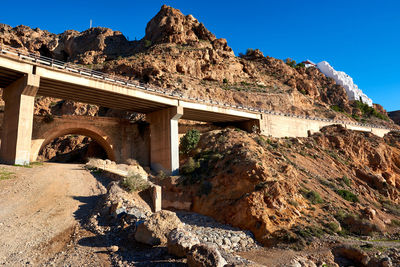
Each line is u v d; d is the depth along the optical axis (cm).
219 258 895
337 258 2120
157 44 8919
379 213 3328
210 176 3516
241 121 5822
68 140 7300
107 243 1190
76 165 4025
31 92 3106
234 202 2930
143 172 4153
